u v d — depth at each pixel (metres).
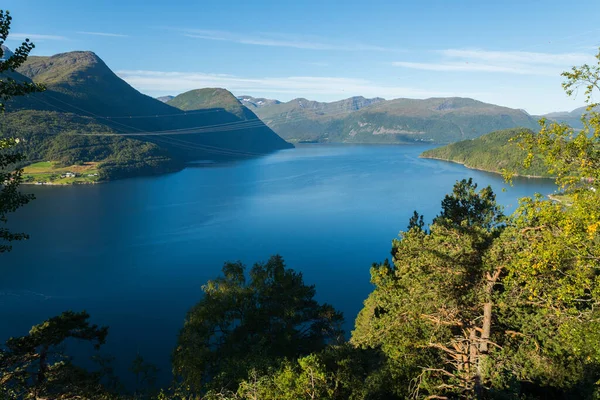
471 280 19.09
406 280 21.81
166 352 61.06
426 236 21.75
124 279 90.31
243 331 33.41
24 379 20.45
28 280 88.69
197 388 28.02
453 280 18.73
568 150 15.01
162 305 77.88
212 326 33.59
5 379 19.61
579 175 14.67
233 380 23.53
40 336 23.27
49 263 99.12
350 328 65.75
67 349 60.22
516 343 19.86
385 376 20.41
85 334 26.64
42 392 20.55
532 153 15.98
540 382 18.66
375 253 105.19
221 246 113.19
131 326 69.50
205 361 30.72
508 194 161.75
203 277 91.62
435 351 21.92
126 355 59.91
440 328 20.42
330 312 36.41
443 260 18.86
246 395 19.38
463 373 19.25
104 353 60.00
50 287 85.38
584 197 13.91
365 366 23.45
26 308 76.06
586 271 14.78
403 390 20.19
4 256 103.19
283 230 128.75
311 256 103.69
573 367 17.83
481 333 19.80
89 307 76.75
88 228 130.75
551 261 14.87
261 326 33.69
